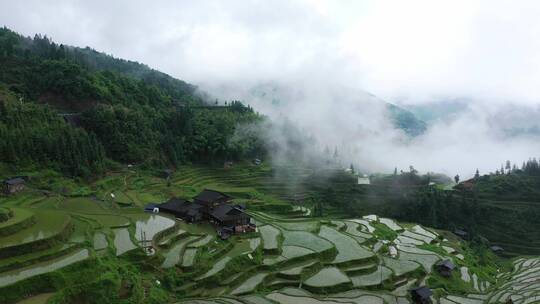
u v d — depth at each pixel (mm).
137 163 131750
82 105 139250
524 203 166500
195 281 63750
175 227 80375
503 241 145375
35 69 143500
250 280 69000
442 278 87188
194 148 155375
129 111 144250
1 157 95562
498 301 79500
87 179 107750
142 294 54812
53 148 105938
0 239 56375
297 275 72188
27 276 48562
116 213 85938
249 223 92438
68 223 65625
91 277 52469
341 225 111625
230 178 150875
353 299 66875
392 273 80438
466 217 156500
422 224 150250
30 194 90250
